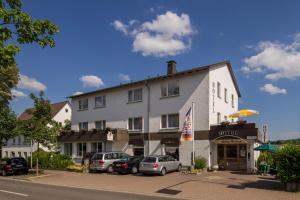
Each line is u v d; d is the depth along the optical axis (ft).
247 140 84.33
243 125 85.40
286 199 48.26
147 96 107.96
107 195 52.06
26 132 91.86
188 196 51.83
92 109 126.82
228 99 106.42
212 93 94.73
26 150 164.86
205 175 78.74
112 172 92.63
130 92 113.70
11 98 138.41
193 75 97.09
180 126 98.02
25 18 33.19
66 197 49.24
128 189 60.80
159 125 103.14
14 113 111.45
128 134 111.24
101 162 92.38
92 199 47.37
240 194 52.60
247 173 81.82
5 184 70.18
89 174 89.97
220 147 91.40
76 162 124.88
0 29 31.78
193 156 89.10
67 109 172.45
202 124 93.09
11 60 32.89
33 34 34.17
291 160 55.11
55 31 35.55
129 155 100.22
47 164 112.47
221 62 98.43
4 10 32.12
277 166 57.67
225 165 89.86
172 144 99.14
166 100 102.42
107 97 121.60
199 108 94.38
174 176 78.48
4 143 117.39
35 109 95.20
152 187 61.93
